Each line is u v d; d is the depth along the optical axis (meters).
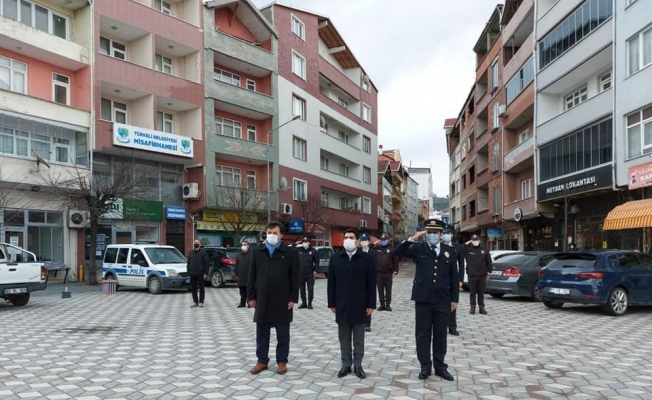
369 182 55.19
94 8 25.92
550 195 25.86
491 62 38.06
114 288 20.05
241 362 7.72
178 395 5.98
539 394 6.01
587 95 25.36
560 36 25.47
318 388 6.27
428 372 6.73
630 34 20.22
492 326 11.26
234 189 32.06
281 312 7.07
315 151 42.72
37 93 24.58
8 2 23.39
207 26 31.89
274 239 7.11
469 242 13.55
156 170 29.61
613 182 20.88
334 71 47.44
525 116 31.34
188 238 30.70
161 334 10.30
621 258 13.55
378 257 14.02
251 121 36.84
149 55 28.39
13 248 16.20
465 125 52.12
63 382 6.58
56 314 13.56
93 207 23.38
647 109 19.44
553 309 14.43
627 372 7.07
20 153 23.05
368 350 8.59
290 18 39.88
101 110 27.48
